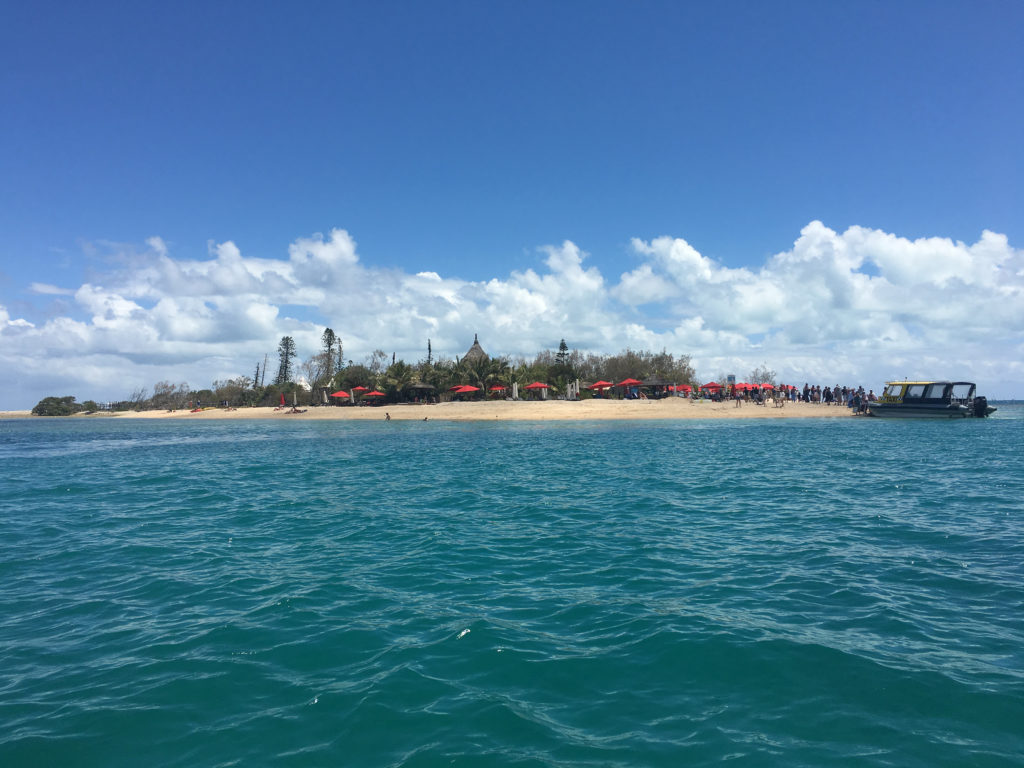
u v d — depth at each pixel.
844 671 5.84
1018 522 12.54
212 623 7.50
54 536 12.70
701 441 34.22
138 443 42.81
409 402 79.12
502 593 8.50
